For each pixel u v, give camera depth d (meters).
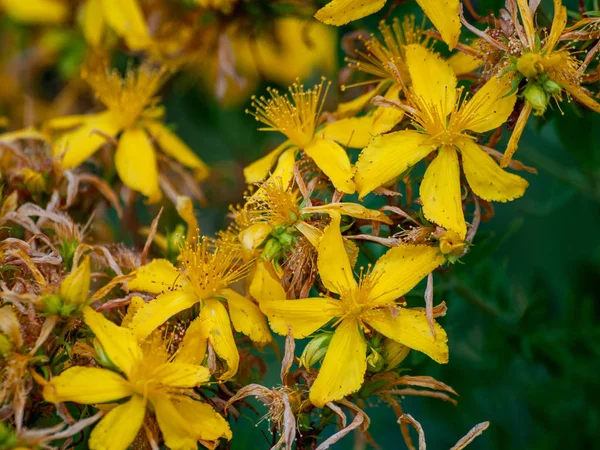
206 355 0.19
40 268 0.20
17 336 0.19
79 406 0.20
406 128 0.20
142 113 0.23
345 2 0.20
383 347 0.19
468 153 0.20
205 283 0.20
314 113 0.20
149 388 0.19
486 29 0.20
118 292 0.21
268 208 0.20
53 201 0.21
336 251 0.19
